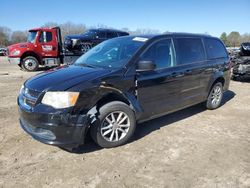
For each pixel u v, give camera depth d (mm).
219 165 3529
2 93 7574
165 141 4250
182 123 5098
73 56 13734
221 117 5523
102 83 3691
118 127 3975
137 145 4090
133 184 3107
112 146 3969
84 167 3445
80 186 3061
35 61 13602
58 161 3584
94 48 5180
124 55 4281
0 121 5066
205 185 3094
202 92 5512
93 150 3893
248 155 3816
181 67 4801
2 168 3410
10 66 17031
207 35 5836
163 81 4434
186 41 5078
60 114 3393
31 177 3221
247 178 3242
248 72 9633
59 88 3477
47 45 13656
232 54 11766
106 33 14805
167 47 4664
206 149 3992
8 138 4281
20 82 9648
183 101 5004
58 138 3465
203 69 5316
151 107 4363
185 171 3379
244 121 5293
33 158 3660
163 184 3109
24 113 3658
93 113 3637
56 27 13820
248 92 8133
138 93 4102
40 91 3535
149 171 3375
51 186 3055
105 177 3236
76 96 3461
